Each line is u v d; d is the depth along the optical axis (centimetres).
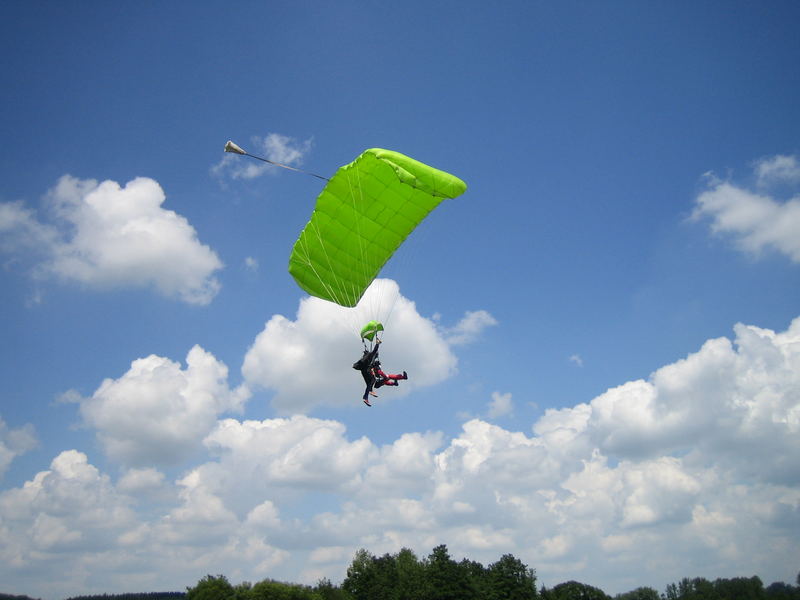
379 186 2073
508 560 7100
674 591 10288
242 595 6962
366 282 2308
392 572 8794
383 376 1962
